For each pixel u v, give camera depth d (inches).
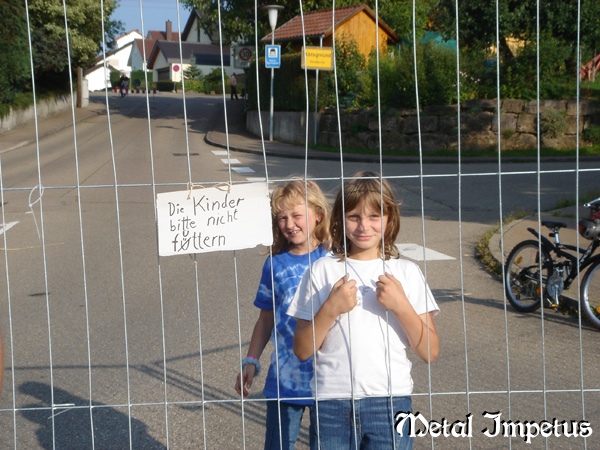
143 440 135.6
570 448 129.3
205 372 171.5
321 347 91.1
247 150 807.7
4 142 856.3
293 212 103.7
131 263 294.7
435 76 787.4
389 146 800.3
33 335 201.9
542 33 747.4
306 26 962.1
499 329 202.2
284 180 105.5
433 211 426.3
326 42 929.5
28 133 964.0
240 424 141.9
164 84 2436.0
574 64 801.6
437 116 781.9
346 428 89.4
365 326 88.6
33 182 555.5
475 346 187.2
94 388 162.2
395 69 817.5
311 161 727.1
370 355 88.0
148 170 621.9
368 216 88.9
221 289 251.6
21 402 155.0
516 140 764.0
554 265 211.2
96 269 284.7
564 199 431.5
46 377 169.9
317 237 106.1
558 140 753.0
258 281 263.0
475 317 214.1
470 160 697.0
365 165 686.5
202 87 2331.4
